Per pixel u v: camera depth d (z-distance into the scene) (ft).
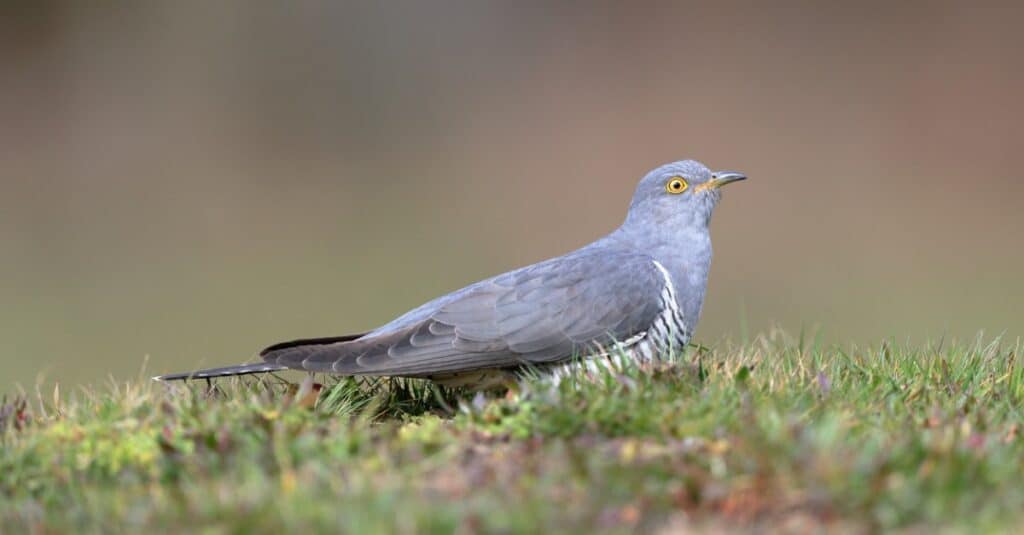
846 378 23.02
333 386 24.48
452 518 15.74
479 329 24.70
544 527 15.80
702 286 27.22
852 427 19.58
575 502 16.60
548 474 17.33
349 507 16.20
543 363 25.14
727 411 19.74
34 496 18.84
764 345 25.88
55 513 17.66
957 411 21.04
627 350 25.61
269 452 18.89
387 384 25.61
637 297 25.55
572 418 19.62
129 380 24.14
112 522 16.74
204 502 16.63
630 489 16.84
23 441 20.12
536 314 24.90
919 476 16.88
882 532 15.90
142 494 17.90
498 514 15.99
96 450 19.56
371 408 23.43
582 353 25.13
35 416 22.33
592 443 18.86
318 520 15.92
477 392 25.35
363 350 23.91
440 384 25.34
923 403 21.83
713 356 25.03
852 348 26.30
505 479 17.38
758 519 16.28
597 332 25.17
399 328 24.98
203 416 20.35
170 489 17.80
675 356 25.72
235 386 23.80
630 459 17.89
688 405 19.99
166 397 21.80
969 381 23.25
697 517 16.39
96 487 18.48
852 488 16.39
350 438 19.03
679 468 17.37
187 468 18.62
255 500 16.51
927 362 24.27
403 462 18.43
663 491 16.83
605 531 15.90
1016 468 17.51
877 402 21.57
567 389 21.01
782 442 17.53
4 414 21.89
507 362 24.84
